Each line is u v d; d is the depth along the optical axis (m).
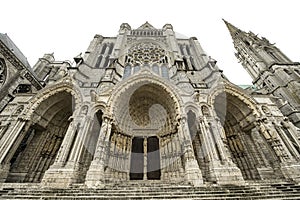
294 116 25.73
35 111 19.09
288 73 36.12
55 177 13.35
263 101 22.11
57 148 20.72
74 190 11.55
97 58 33.09
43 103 19.92
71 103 21.84
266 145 18.69
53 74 37.28
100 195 10.66
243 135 21.72
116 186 13.23
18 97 21.36
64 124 22.44
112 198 10.10
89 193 10.93
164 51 35.19
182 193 10.94
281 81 34.88
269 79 36.75
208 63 29.61
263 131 18.52
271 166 18.28
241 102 21.25
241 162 20.44
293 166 15.36
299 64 37.97
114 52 31.56
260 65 41.09
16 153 19.02
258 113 19.66
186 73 27.39
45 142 20.17
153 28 44.78
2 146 15.77
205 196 10.55
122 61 31.38
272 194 11.06
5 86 23.45
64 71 31.89
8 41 31.19
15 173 17.44
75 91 19.81
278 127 18.72
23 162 18.30
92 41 36.28
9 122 18.22
